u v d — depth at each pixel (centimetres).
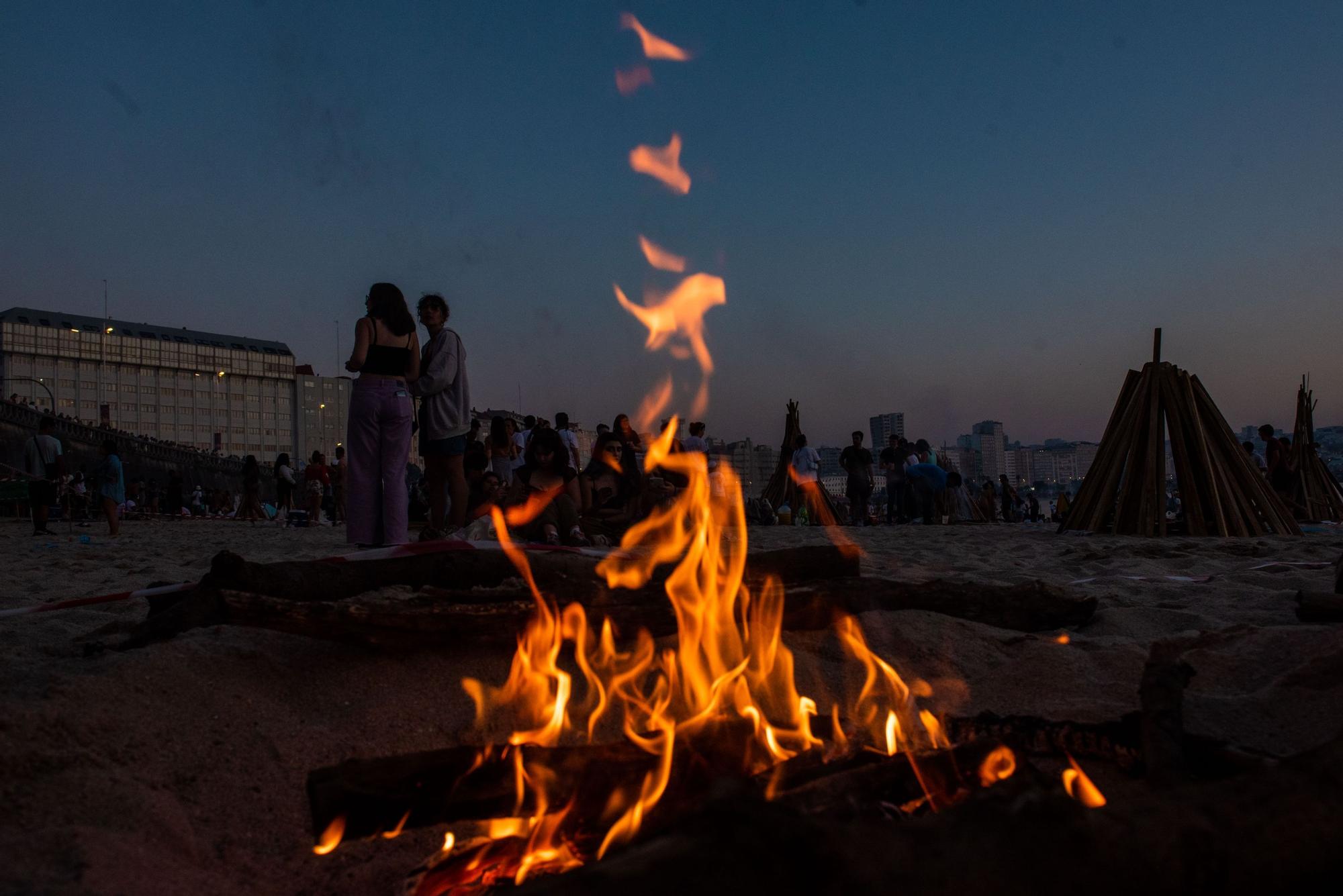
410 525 968
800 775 170
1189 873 103
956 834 97
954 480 1872
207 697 242
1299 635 305
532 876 158
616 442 664
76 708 217
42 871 148
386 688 265
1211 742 188
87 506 1973
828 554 355
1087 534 1093
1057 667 299
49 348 11906
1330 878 113
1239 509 1024
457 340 753
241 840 192
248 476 2169
